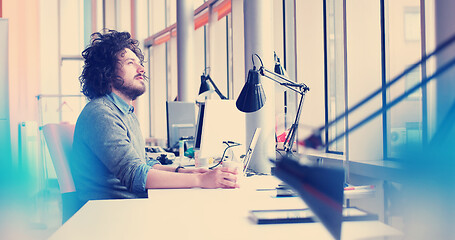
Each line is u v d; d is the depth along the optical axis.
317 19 3.42
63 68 6.45
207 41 5.78
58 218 3.63
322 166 0.81
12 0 5.61
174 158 3.19
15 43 5.61
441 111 1.79
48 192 4.77
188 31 5.56
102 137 1.62
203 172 1.80
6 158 4.43
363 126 2.47
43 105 6.09
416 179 1.84
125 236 0.87
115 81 1.83
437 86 1.80
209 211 1.14
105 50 1.83
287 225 0.96
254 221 1.01
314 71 3.42
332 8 3.31
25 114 5.65
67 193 1.82
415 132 2.08
